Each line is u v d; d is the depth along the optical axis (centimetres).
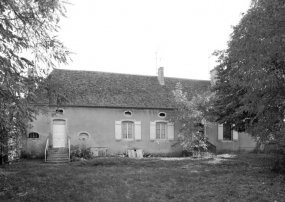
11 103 608
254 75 812
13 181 953
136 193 820
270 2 794
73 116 1914
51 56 791
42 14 719
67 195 776
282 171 1085
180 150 2127
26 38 712
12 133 1030
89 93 2002
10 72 560
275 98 848
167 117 2108
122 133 2044
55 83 799
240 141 2314
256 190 827
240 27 967
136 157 1917
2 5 617
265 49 783
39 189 839
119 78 2264
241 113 1323
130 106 2008
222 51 1530
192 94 2272
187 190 859
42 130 1848
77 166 1415
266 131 935
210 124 1933
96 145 1942
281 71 823
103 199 752
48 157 1694
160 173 1150
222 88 1507
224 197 768
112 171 1216
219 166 1401
